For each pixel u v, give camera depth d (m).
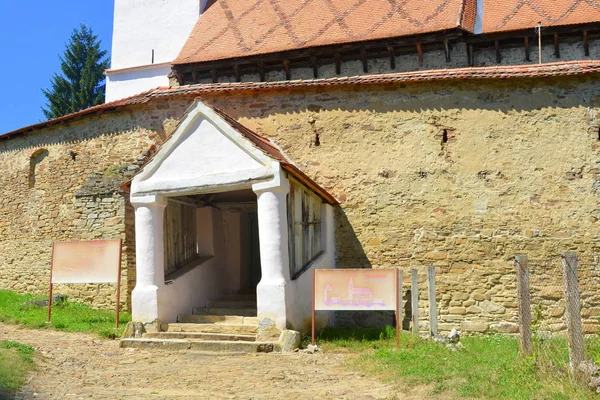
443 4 18.84
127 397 7.16
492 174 12.38
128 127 14.44
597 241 11.88
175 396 7.25
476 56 18.25
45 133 15.90
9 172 16.89
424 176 12.66
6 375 7.56
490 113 12.50
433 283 12.12
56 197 15.41
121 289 13.53
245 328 10.61
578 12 17.56
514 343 10.47
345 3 20.58
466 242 12.37
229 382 7.94
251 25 21.34
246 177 10.59
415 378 7.62
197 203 13.09
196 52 20.84
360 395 7.23
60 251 11.91
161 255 11.23
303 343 10.24
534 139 12.30
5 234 16.77
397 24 18.72
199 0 25.34
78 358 9.23
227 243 13.78
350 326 12.80
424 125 12.73
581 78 12.22
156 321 10.84
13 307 13.56
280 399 7.12
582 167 12.09
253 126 13.62
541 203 12.17
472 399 6.66
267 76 19.78
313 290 10.05
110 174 14.15
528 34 17.55
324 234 12.67
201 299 12.45
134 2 26.06
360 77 13.06
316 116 13.30
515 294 12.05
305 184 11.59
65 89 41.50
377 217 12.82
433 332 11.95
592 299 11.75
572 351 7.07
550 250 12.04
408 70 18.30
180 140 11.17
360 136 13.04
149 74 25.25
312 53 18.86
